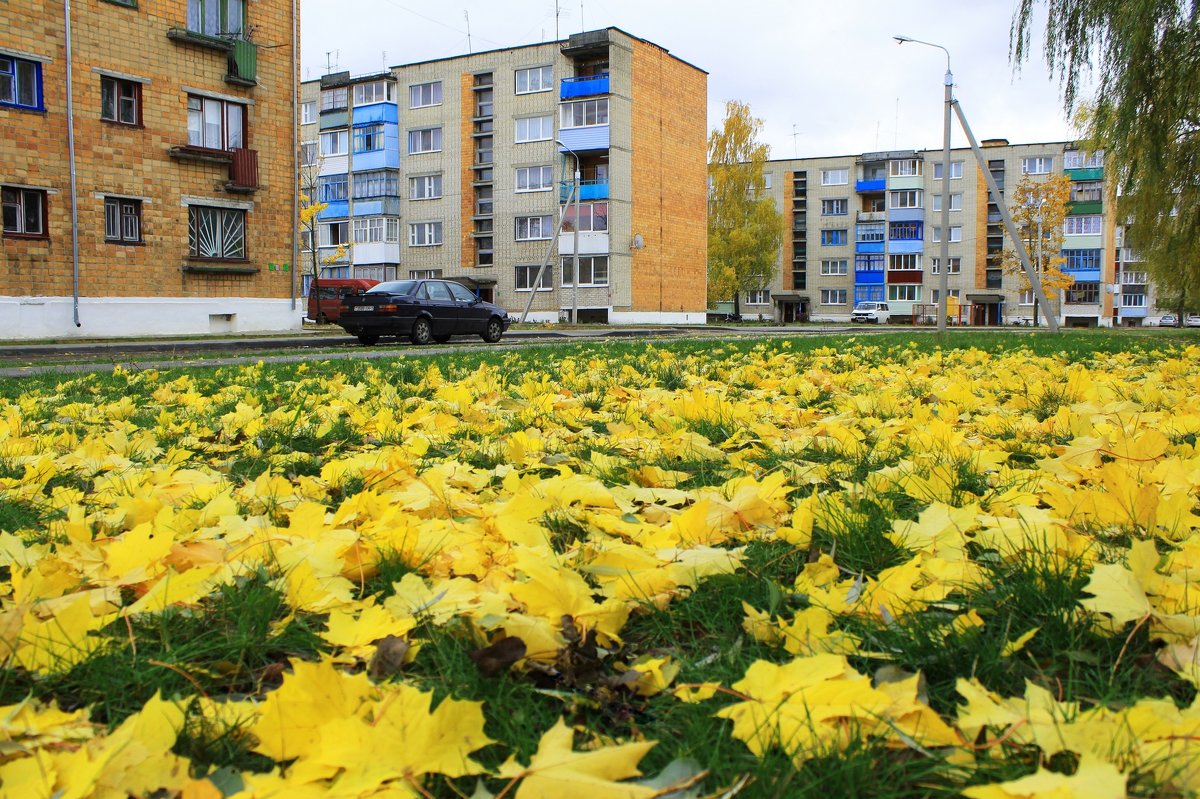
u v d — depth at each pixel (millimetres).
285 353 13297
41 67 18047
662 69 43562
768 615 1486
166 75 20062
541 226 42969
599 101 40906
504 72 43375
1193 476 2355
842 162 71938
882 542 1951
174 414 4492
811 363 8195
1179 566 1633
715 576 1700
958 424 3861
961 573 1653
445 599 1516
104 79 19156
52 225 18328
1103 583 1398
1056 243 56125
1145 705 1065
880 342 13070
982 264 68562
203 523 2188
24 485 2723
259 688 1361
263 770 1100
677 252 45219
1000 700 1128
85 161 18781
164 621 1494
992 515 2156
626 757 994
